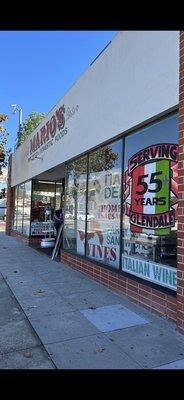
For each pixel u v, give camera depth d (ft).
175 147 19.81
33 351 15.85
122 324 18.71
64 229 38.55
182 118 17.93
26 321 19.77
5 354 15.61
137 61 22.67
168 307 19.08
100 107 28.32
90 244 31.17
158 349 15.61
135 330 17.84
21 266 36.35
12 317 20.56
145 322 18.90
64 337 17.28
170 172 20.24
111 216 27.30
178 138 18.38
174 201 19.72
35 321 19.67
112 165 27.30
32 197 57.88
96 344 16.33
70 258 35.42
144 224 22.61
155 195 21.57
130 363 14.39
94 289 26.05
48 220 58.70
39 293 25.38
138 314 20.21
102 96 27.96
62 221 43.39
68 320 19.58
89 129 30.58
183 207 17.48
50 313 20.90
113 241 26.81
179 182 17.92
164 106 19.81
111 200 27.37
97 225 29.81
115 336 17.17
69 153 35.86
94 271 29.12
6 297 24.85
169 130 20.38
